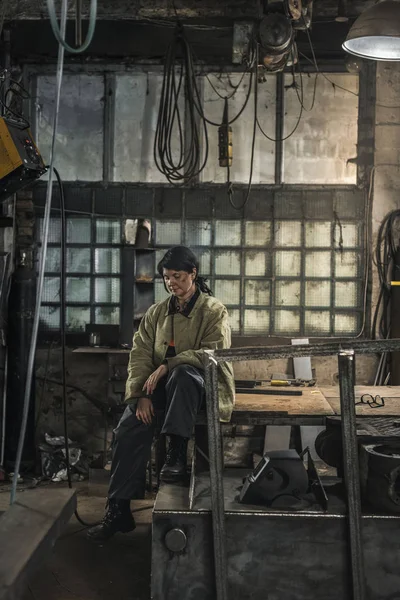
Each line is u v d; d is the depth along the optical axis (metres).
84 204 5.53
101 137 5.52
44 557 2.37
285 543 2.86
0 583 2.00
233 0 4.73
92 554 3.73
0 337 5.43
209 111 5.48
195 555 2.88
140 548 3.82
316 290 5.49
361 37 3.88
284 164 5.48
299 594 2.86
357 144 5.42
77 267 5.55
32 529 2.42
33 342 2.74
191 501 2.96
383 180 5.41
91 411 5.50
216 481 2.77
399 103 5.39
